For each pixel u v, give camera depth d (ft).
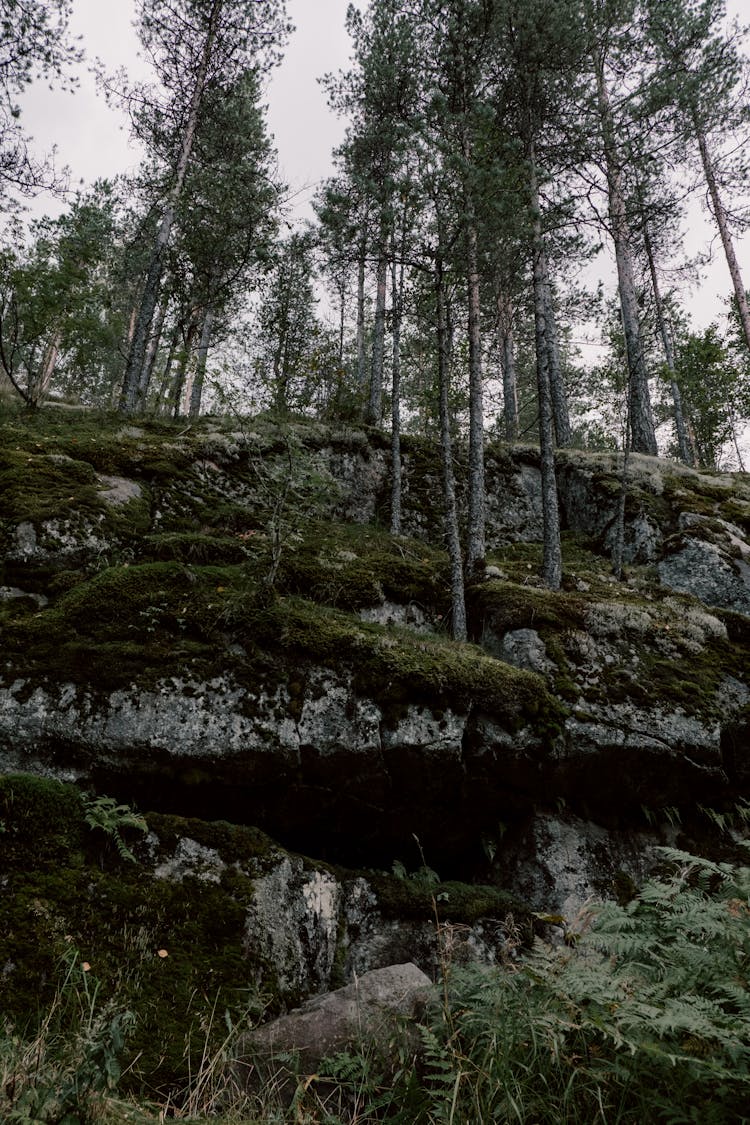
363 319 71.97
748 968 9.84
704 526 37.73
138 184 47.85
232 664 19.15
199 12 45.85
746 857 22.22
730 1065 8.27
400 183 33.09
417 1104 9.32
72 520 23.81
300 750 18.38
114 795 16.90
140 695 17.79
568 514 43.93
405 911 17.28
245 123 54.70
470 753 20.53
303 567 26.58
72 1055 8.77
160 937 13.29
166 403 48.65
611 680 24.25
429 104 35.94
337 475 39.06
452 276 35.96
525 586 29.48
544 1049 8.96
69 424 35.45
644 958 11.62
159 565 21.72
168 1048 11.54
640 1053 8.47
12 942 11.94
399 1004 11.82
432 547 38.50
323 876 16.44
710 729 23.38
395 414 39.96
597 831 21.81
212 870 14.83
